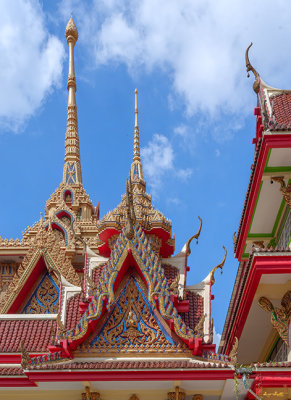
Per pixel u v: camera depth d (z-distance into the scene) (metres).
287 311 19.06
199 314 20.14
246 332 21.94
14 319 20.59
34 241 24.25
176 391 17.55
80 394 17.95
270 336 21.80
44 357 17.66
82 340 18.30
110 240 22.25
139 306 18.94
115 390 17.84
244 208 21.58
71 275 23.80
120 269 19.12
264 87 20.77
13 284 23.59
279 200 20.61
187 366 17.08
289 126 17.91
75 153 38.06
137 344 18.38
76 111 40.22
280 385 16.81
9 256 30.11
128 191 20.31
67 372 17.11
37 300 23.80
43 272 24.22
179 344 18.25
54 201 35.03
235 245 23.36
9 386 17.42
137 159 27.45
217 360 17.52
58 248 24.19
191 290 20.67
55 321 20.56
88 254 21.81
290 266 17.78
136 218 21.67
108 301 18.66
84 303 19.56
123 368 17.09
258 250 17.91
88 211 35.31
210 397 18.05
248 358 23.77
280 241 21.81
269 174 19.14
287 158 18.58
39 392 17.88
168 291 18.88
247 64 21.39
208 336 19.73
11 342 20.02
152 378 17.06
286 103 20.38
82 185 36.94
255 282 18.31
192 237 21.86
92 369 17.11
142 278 19.28
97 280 21.30
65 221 31.86
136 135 28.16
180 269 21.16
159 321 18.64
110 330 18.61
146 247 19.62
